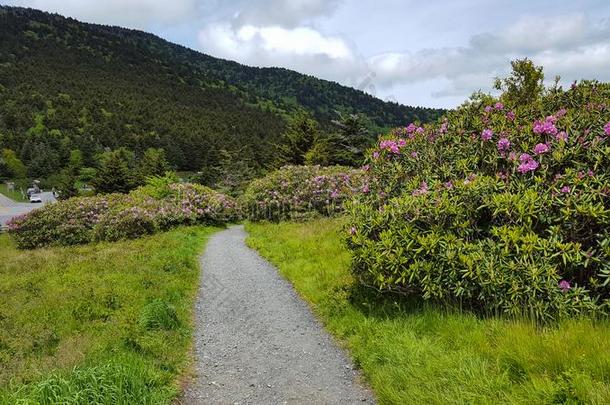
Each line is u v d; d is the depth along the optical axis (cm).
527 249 620
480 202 720
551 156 719
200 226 2538
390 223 760
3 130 15588
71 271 1232
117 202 2717
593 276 614
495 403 422
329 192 2248
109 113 19138
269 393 553
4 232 3256
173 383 567
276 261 1298
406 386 498
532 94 1427
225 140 15488
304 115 5203
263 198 2478
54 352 648
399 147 963
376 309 743
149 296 915
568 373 423
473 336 565
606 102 812
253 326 805
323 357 650
